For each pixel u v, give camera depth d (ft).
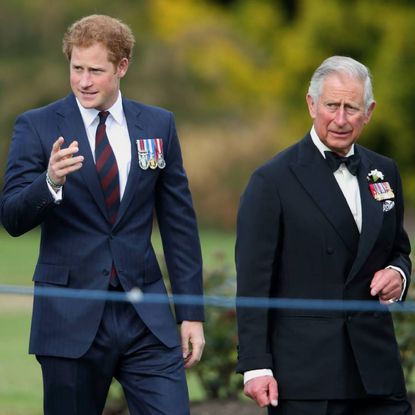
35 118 60.34
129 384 60.29
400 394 58.70
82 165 59.31
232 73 404.16
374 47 397.19
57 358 59.06
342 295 57.36
